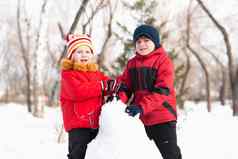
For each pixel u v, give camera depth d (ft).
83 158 11.82
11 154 18.51
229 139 20.67
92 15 25.39
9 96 103.81
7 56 95.55
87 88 11.38
